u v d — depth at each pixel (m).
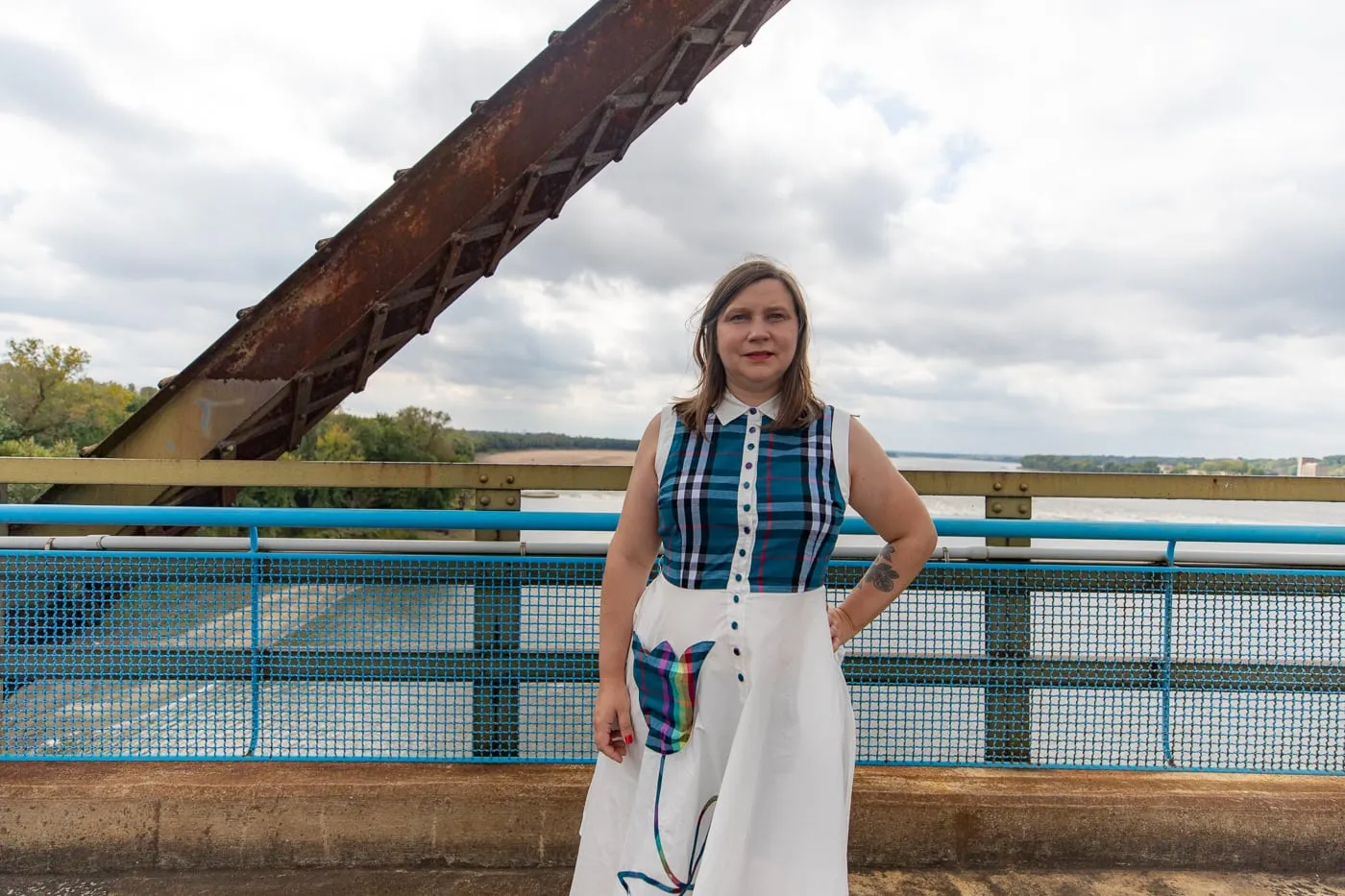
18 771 2.34
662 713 1.32
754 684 1.27
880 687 2.46
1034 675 2.43
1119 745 2.43
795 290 1.34
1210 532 2.27
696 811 1.30
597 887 1.40
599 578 2.40
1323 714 2.39
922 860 2.28
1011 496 2.47
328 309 3.55
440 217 3.55
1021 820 2.28
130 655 2.41
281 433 4.30
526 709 2.44
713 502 1.31
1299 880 2.22
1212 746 2.41
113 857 2.24
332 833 2.26
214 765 2.39
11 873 2.23
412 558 2.37
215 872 2.24
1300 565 2.35
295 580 2.39
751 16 3.94
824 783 1.29
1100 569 2.40
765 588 1.30
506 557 2.39
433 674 2.43
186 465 2.64
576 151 3.87
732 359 1.32
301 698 2.42
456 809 2.26
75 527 3.55
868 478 1.38
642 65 3.56
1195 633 2.39
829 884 1.26
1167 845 2.28
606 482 2.59
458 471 2.59
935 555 2.41
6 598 2.36
